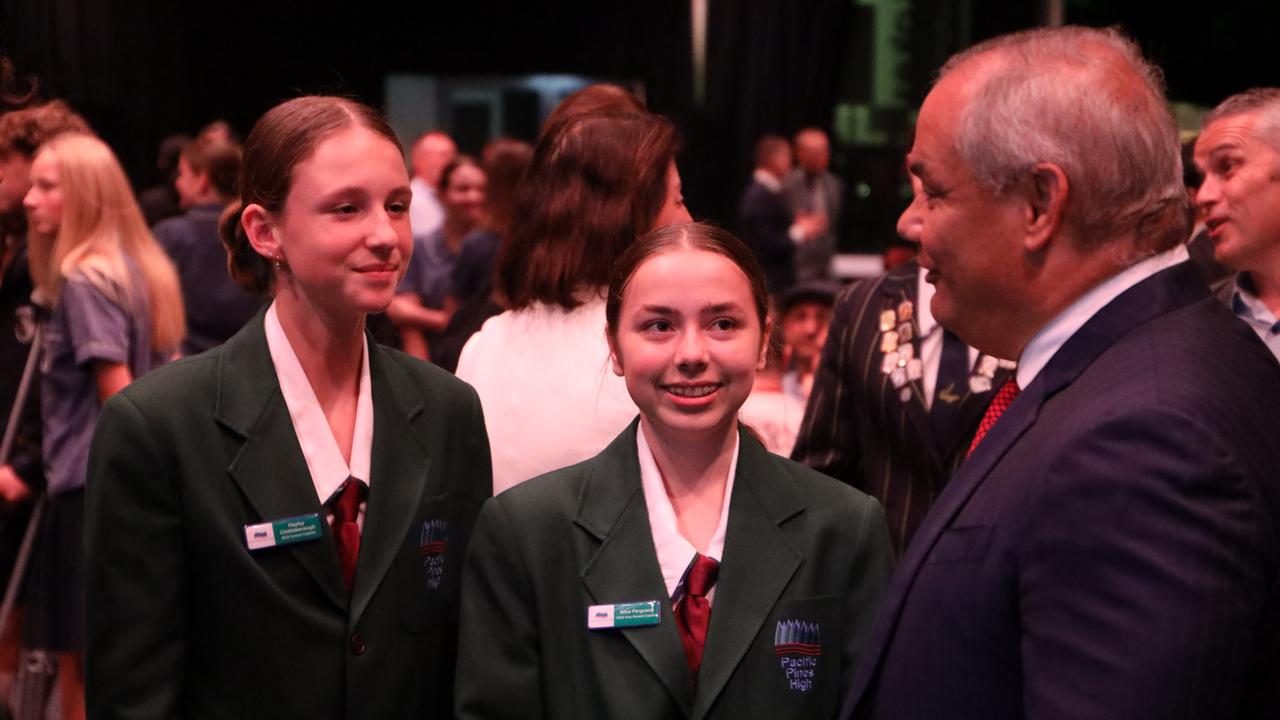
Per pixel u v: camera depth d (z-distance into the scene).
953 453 2.28
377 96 9.59
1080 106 1.27
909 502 2.34
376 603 1.79
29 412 3.37
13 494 3.35
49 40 7.86
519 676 1.72
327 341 1.82
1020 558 1.22
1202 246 3.10
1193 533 1.10
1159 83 1.33
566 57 9.52
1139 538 1.12
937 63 8.84
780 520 1.75
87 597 1.73
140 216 3.37
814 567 1.74
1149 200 1.28
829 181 7.85
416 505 1.84
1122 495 1.14
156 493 1.72
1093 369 1.28
